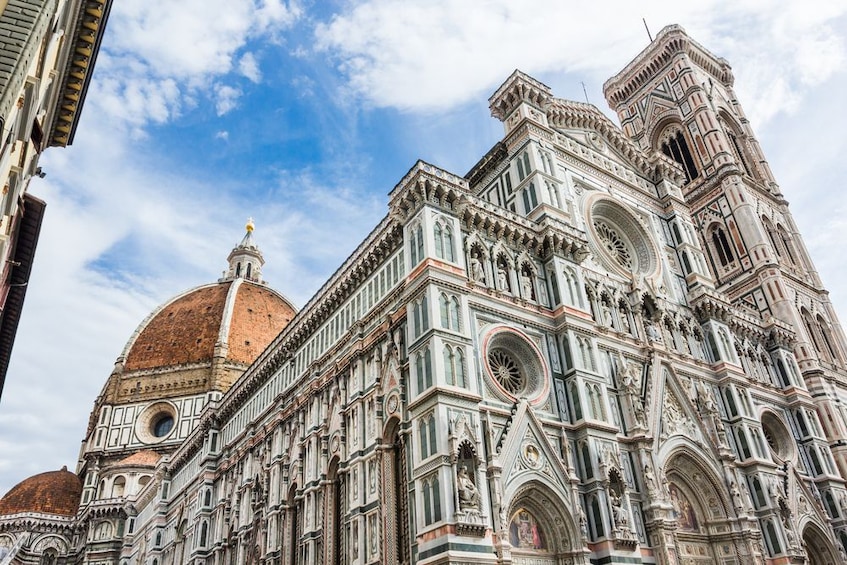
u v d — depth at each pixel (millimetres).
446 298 38250
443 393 34250
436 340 36031
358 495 40156
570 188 53219
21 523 102500
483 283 41500
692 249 59531
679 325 53406
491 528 32125
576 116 58812
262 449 57375
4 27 17234
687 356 51406
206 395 115500
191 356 125000
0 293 30281
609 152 61406
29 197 30266
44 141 29578
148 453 105875
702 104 84812
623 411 43438
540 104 55469
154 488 85812
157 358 125625
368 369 44062
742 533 43688
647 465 40812
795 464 54875
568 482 36906
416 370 36906
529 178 50281
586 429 39031
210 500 66250
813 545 50375
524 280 44188
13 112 17734
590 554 35312
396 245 44812
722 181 79000
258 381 63531
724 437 48188
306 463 48344
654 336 50125
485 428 35469
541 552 35062
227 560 57469
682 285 57344
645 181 62938
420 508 32594
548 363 41469
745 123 91500
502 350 41000
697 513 45125
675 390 47406
